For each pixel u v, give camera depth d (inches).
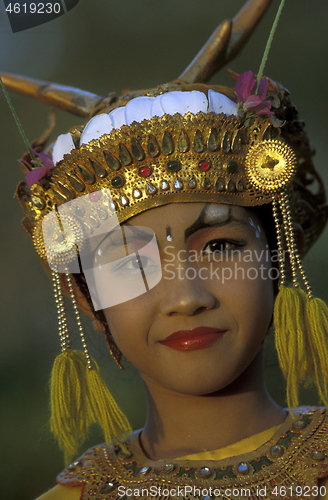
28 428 354.9
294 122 171.2
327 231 353.4
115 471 155.9
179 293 143.2
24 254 296.5
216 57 174.6
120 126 152.7
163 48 431.2
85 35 416.5
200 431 153.9
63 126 377.1
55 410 153.8
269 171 150.3
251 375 156.5
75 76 412.5
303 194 179.2
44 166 161.0
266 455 146.3
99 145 150.6
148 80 425.7
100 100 178.2
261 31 434.0
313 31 442.0
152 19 432.1
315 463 141.9
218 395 153.9
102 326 169.3
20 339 329.7
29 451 351.9
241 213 151.2
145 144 147.9
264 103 152.6
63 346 157.9
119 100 164.4
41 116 378.9
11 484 350.9
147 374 152.6
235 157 150.4
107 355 189.6
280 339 148.8
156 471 150.2
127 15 428.8
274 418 156.8
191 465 148.2
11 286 303.6
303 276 152.6
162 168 147.7
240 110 152.7
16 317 318.0
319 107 444.5
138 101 154.8
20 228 296.2
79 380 155.2
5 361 345.1
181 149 147.5
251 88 154.3
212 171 148.3
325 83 443.2
